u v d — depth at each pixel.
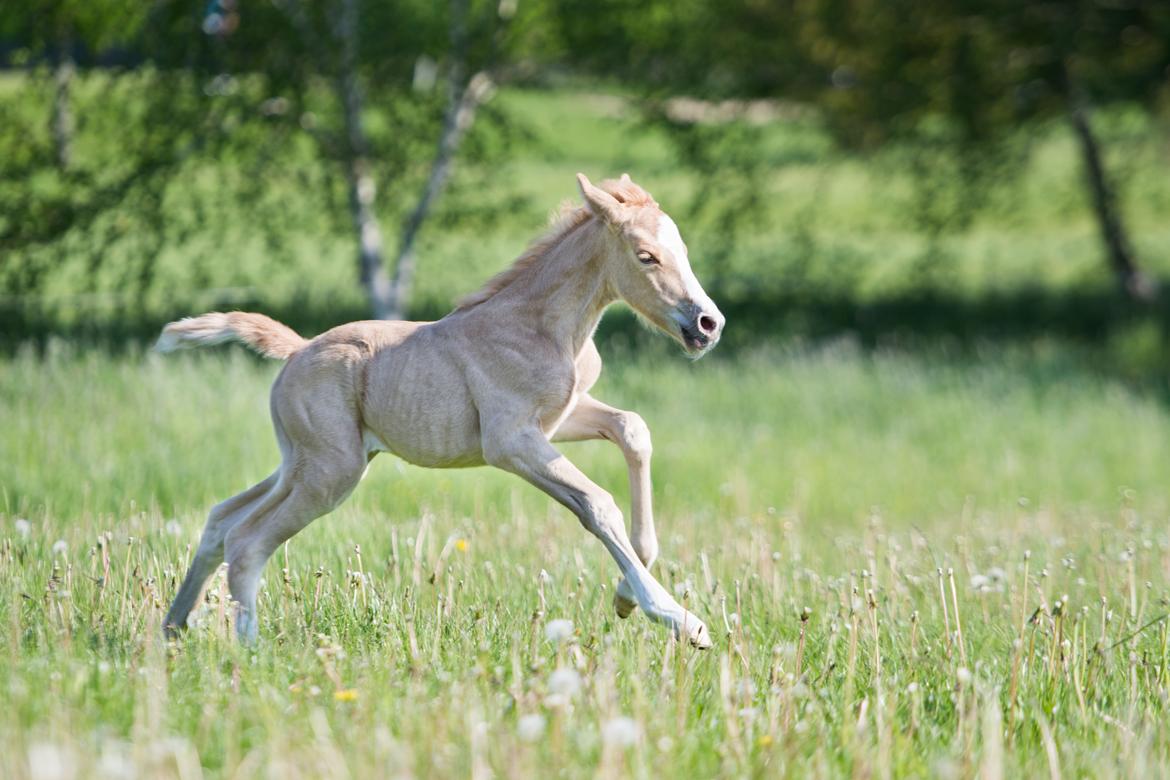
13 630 6.16
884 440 16.89
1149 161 27.92
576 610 7.52
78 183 20.12
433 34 21.52
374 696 5.53
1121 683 6.50
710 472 14.39
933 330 26.19
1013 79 26.12
